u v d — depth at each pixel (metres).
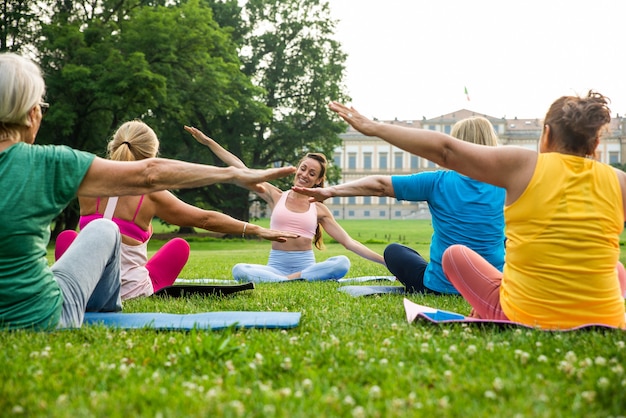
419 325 2.87
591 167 2.59
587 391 1.73
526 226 2.62
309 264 6.73
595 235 2.56
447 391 1.72
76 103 23.58
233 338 2.41
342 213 85.94
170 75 23.95
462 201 4.24
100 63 22.80
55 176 2.39
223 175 2.53
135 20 23.66
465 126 4.23
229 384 1.82
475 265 2.98
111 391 1.75
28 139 2.53
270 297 4.42
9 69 2.38
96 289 3.19
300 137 34.12
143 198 4.14
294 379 1.90
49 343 2.38
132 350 2.32
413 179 4.23
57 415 1.52
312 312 3.54
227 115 31.31
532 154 2.61
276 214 6.69
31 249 2.50
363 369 1.97
